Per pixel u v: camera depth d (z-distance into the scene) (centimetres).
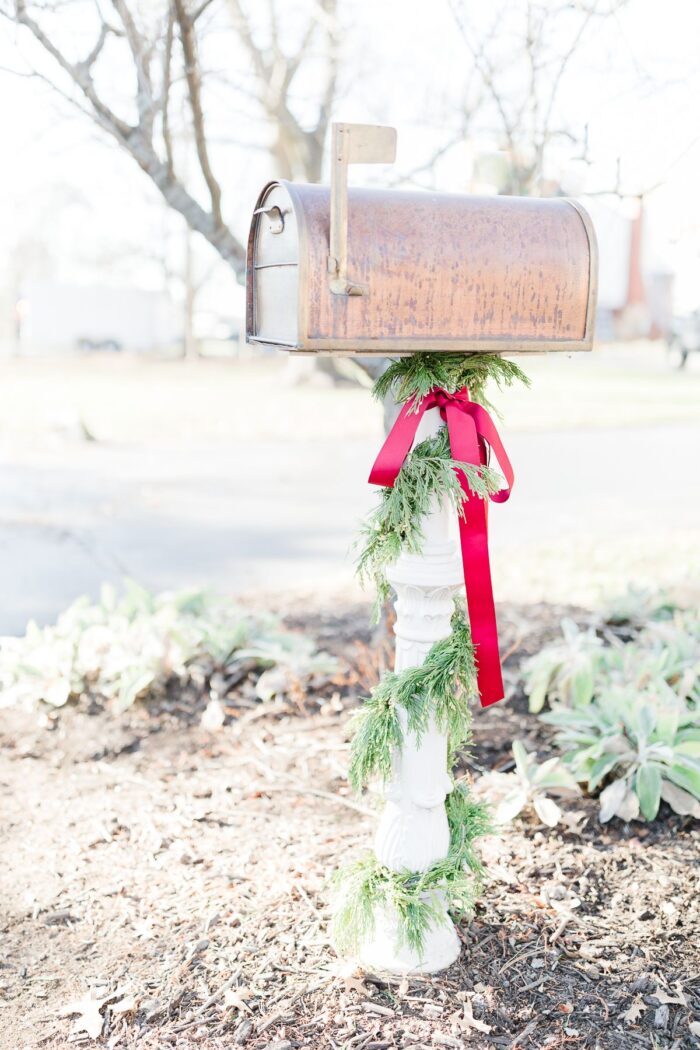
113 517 799
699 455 1133
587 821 286
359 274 170
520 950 227
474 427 197
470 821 228
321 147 801
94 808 307
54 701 371
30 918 249
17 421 1409
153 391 1919
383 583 224
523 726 352
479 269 178
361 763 210
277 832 288
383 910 218
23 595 566
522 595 527
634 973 219
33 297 3275
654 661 352
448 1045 197
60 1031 207
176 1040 202
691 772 287
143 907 252
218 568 635
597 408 1598
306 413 1527
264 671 404
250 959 227
